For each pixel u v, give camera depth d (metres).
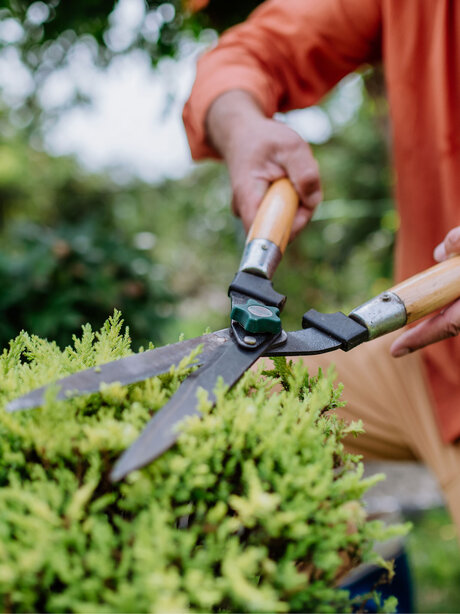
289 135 0.95
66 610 0.36
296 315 3.75
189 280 6.39
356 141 5.84
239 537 0.43
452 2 0.98
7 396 0.47
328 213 4.33
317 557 0.39
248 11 2.18
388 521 0.96
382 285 4.23
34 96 2.58
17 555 0.36
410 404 1.04
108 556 0.36
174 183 8.38
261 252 0.79
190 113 1.17
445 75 1.00
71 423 0.43
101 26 2.28
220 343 0.59
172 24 2.27
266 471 0.41
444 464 0.98
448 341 0.97
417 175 1.08
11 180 8.73
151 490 0.40
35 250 2.38
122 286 2.46
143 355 0.52
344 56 1.27
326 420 0.52
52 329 2.26
